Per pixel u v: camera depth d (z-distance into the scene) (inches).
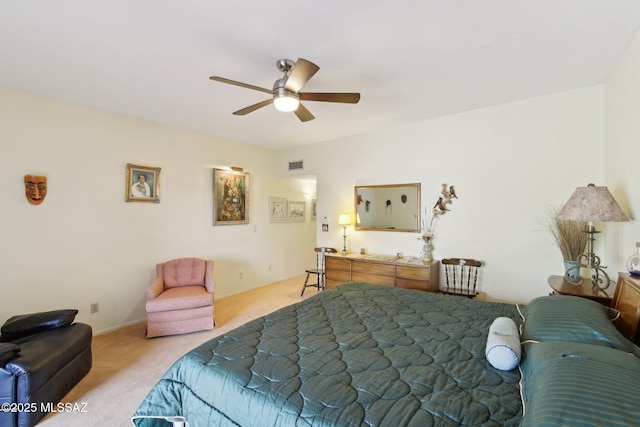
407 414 39.9
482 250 133.6
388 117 141.9
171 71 94.1
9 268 106.6
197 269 149.6
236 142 188.5
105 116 130.4
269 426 42.9
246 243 195.8
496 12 66.5
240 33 73.7
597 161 109.3
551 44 80.0
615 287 80.0
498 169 129.0
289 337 65.0
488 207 131.7
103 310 130.1
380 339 63.7
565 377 36.2
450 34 74.8
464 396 43.6
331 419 40.1
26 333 86.7
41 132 113.3
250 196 198.4
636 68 76.9
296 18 67.7
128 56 85.1
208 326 130.5
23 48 80.9
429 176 147.3
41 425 72.5
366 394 44.8
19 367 70.6
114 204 133.6
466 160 136.5
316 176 194.2
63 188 118.8
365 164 170.2
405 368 52.0
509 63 90.5
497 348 51.3
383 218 163.9
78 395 84.4
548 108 117.6
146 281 144.9
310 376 50.1
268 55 84.2
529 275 123.2
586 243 104.3
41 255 113.6
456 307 83.2
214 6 63.7
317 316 77.5
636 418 27.9
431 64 90.4
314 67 69.6
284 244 226.4
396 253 160.7
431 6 64.1
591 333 51.4
